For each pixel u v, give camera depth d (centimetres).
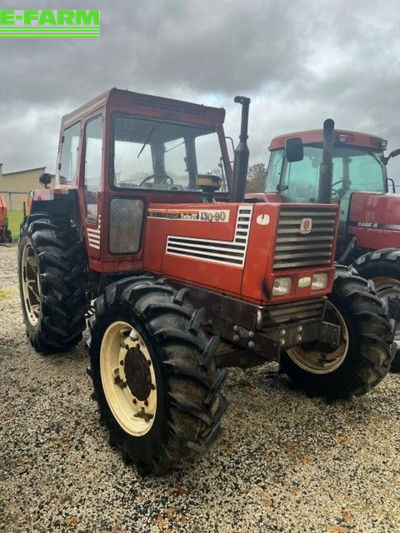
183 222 265
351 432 265
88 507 200
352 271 304
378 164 525
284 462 234
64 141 392
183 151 333
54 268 351
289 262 219
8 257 973
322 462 235
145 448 216
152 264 298
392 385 338
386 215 447
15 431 260
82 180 337
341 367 293
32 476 220
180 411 198
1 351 395
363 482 219
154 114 309
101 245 297
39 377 337
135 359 235
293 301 231
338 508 201
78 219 369
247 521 192
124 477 221
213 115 341
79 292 358
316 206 225
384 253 369
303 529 188
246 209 222
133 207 299
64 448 244
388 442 255
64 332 358
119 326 241
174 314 216
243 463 233
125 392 246
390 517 196
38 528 187
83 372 347
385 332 280
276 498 207
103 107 294
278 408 295
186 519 193
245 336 226
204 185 289
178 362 200
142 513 196
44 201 418
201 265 250
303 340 239
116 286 243
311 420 279
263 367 365
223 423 272
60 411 284
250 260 219
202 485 215
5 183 3625
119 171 297
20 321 487
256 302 218
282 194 548
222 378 208
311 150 512
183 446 198
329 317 302
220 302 237
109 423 245
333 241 238
